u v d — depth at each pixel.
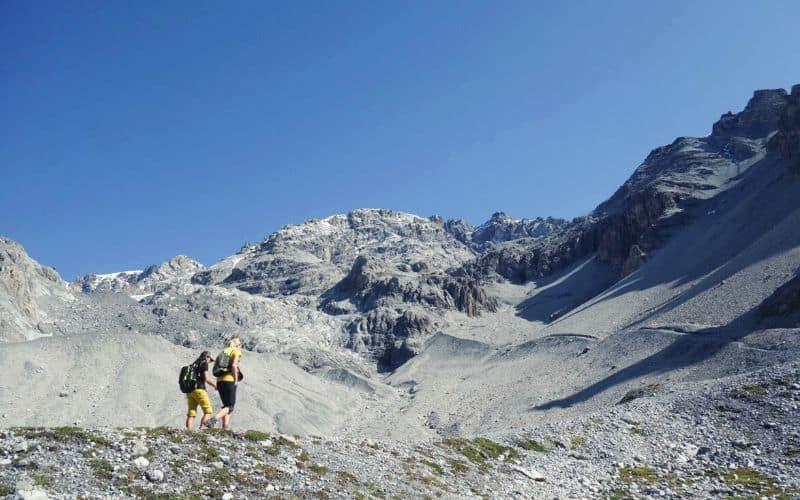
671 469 39.25
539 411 191.25
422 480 30.75
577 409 174.38
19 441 23.47
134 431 26.55
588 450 42.78
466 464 35.94
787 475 36.28
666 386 69.25
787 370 54.69
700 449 43.06
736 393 52.06
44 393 198.12
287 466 27.22
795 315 158.88
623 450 42.88
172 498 21.77
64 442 24.22
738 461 40.03
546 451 42.44
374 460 31.77
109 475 22.38
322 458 29.64
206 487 23.25
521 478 35.59
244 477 24.88
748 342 153.00
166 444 25.78
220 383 29.66
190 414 28.80
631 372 181.38
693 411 50.75
